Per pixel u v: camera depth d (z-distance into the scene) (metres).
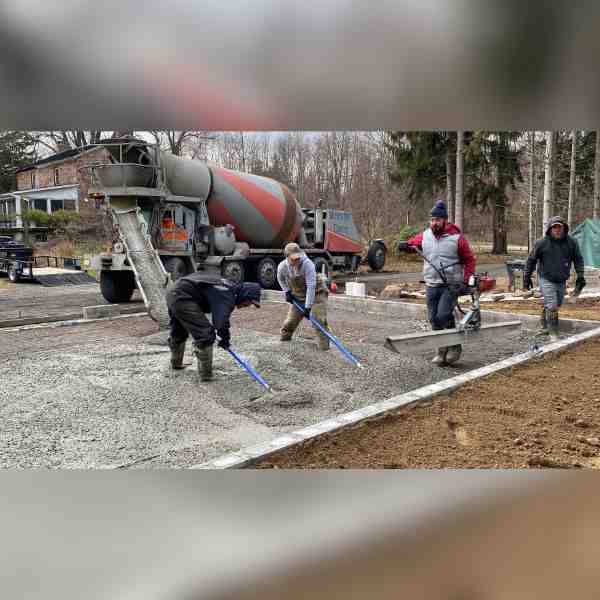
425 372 5.96
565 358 6.09
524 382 5.13
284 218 14.83
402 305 10.45
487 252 33.97
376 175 28.20
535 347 6.29
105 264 11.29
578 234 18.39
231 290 5.39
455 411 4.34
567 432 3.93
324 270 17.11
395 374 5.84
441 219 6.22
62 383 5.48
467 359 6.63
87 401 4.89
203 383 5.50
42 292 15.14
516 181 28.48
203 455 3.70
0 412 4.57
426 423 4.07
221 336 5.30
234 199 13.40
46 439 3.97
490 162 24.91
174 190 12.08
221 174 13.23
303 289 7.11
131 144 11.00
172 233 11.85
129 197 11.23
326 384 5.46
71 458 3.64
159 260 10.41
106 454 3.71
